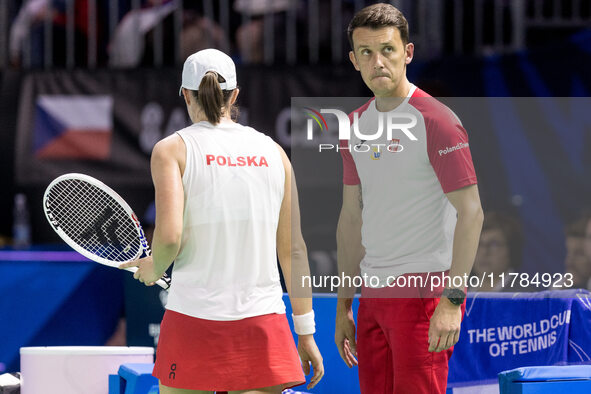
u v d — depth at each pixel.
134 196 20.77
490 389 11.93
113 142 20.55
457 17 21.11
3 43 22.44
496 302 12.02
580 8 21.36
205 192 8.73
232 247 8.72
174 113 20.36
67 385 13.49
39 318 16.33
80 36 22.45
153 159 8.78
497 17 21.23
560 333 11.67
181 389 8.66
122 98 20.52
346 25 21.69
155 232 8.60
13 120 20.83
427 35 21.19
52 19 22.45
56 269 16.38
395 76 9.67
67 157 20.67
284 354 8.79
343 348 10.95
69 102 20.69
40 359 13.61
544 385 9.51
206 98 8.95
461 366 11.93
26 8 22.39
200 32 22.06
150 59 22.34
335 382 12.80
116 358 13.55
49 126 20.75
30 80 20.81
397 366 9.78
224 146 8.91
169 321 8.79
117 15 22.58
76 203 12.69
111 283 16.28
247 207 8.80
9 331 16.36
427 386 9.64
